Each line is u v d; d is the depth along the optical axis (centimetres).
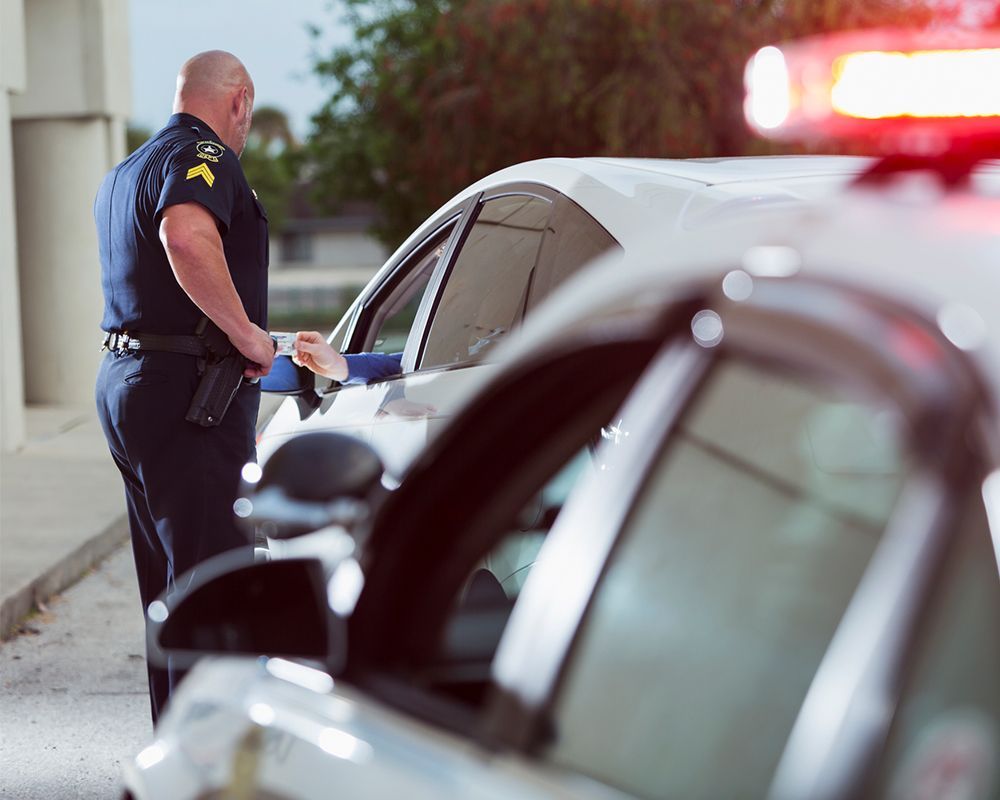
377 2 4056
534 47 3441
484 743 200
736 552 175
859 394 155
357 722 228
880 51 186
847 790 137
